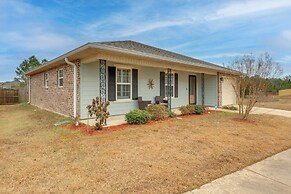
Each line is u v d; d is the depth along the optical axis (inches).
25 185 117.3
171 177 128.1
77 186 115.4
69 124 289.6
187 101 542.6
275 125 302.7
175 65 414.6
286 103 695.1
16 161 154.2
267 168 147.4
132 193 108.8
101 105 256.5
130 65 395.9
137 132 236.5
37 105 586.6
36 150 179.5
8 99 777.6
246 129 267.9
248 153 178.1
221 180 126.4
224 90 588.1
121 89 388.5
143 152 170.9
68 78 361.4
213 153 174.6
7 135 238.4
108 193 108.2
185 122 305.0
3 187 115.0
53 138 218.5
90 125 277.1
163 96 470.0
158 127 264.7
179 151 176.1
